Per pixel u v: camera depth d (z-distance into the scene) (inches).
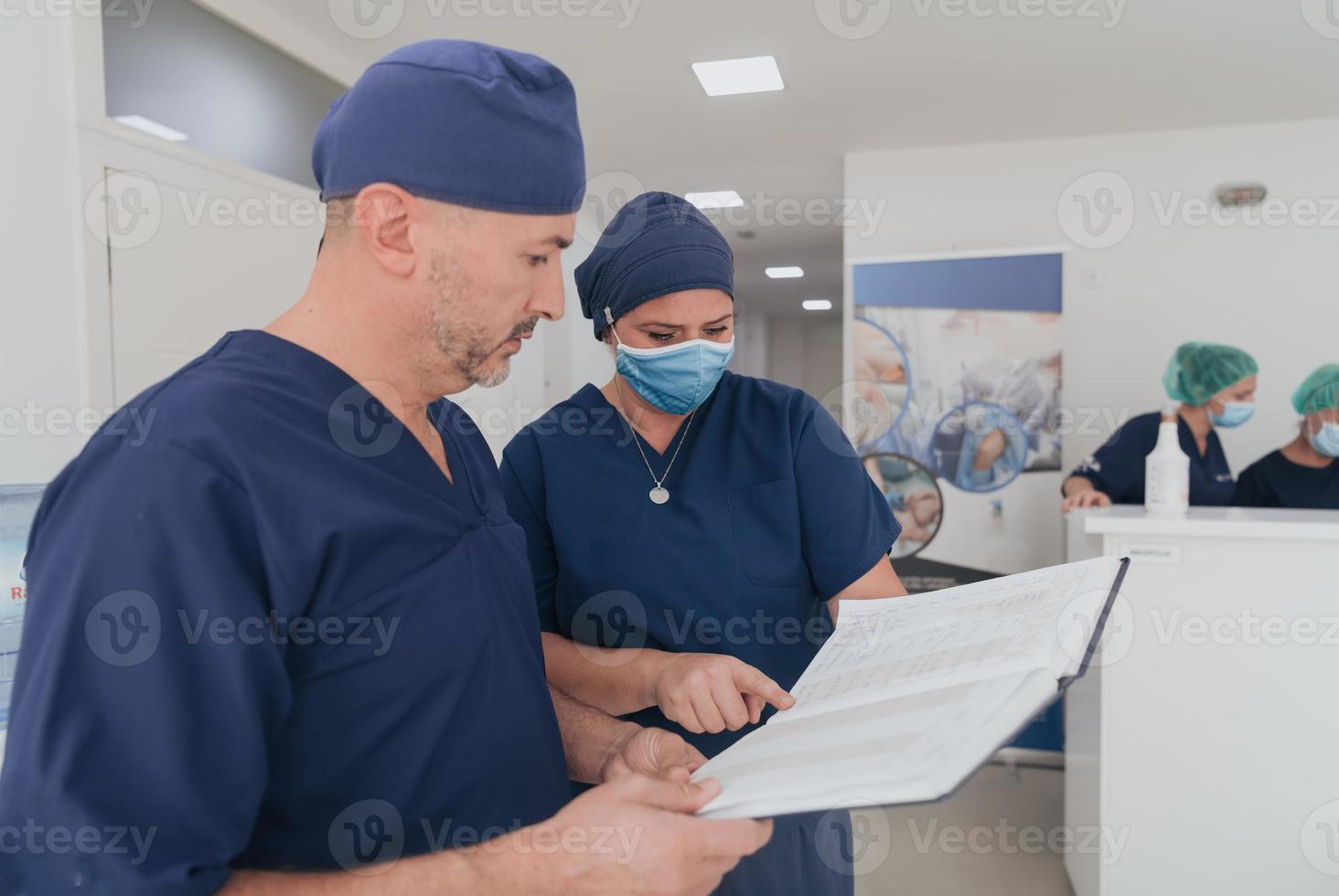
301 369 24.0
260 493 21.3
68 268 69.4
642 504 39.4
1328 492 105.9
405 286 23.6
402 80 22.6
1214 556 68.2
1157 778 70.2
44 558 20.1
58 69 69.1
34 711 18.8
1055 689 21.3
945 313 139.3
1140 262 141.3
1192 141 138.6
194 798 19.3
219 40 90.3
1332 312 134.3
